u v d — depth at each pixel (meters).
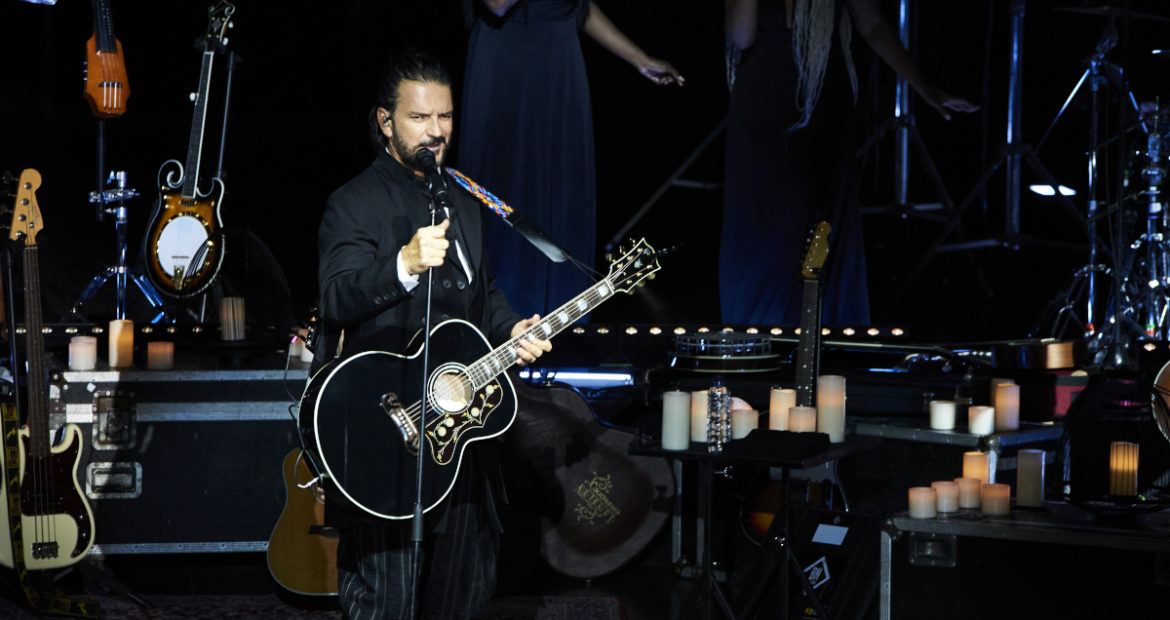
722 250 14.96
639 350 12.93
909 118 18.27
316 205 22.91
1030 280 18.44
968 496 8.48
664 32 20.41
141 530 10.96
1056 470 9.49
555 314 8.13
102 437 10.86
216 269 12.34
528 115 13.91
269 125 28.38
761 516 10.37
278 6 28.75
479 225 8.11
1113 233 15.66
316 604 10.34
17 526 9.80
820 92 14.35
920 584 8.23
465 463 7.87
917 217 19.88
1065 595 7.81
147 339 12.04
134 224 20.48
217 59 26.22
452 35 23.06
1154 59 16.27
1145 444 9.21
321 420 7.40
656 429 11.69
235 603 10.35
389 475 7.50
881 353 12.46
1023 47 18.83
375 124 7.97
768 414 10.43
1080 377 10.72
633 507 11.08
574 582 10.99
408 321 7.70
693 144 21.06
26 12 27.48
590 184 14.30
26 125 26.88
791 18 14.31
